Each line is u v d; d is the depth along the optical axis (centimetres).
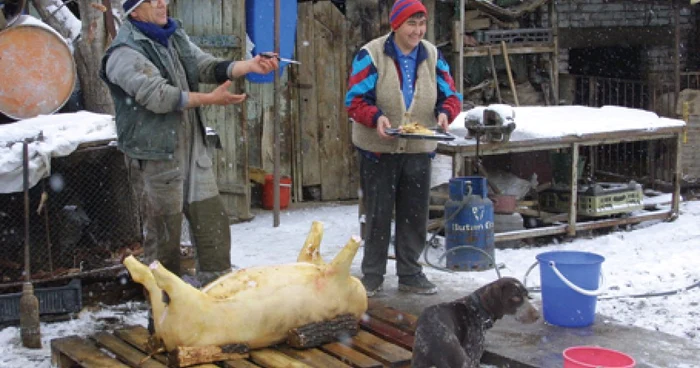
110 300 642
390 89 596
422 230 624
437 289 635
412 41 593
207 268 536
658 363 477
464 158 861
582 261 561
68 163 632
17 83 671
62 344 509
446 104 610
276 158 894
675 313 588
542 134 777
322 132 1038
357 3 1027
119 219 657
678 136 864
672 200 880
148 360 470
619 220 844
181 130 520
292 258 762
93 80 747
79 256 641
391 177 610
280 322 483
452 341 419
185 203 529
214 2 905
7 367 512
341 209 997
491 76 1109
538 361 480
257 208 1005
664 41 1174
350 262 502
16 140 573
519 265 725
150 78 489
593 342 512
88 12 742
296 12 927
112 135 612
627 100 1207
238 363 464
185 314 459
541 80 1123
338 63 1032
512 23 1107
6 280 607
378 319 545
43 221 627
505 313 448
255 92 1000
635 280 666
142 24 507
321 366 460
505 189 827
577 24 1139
